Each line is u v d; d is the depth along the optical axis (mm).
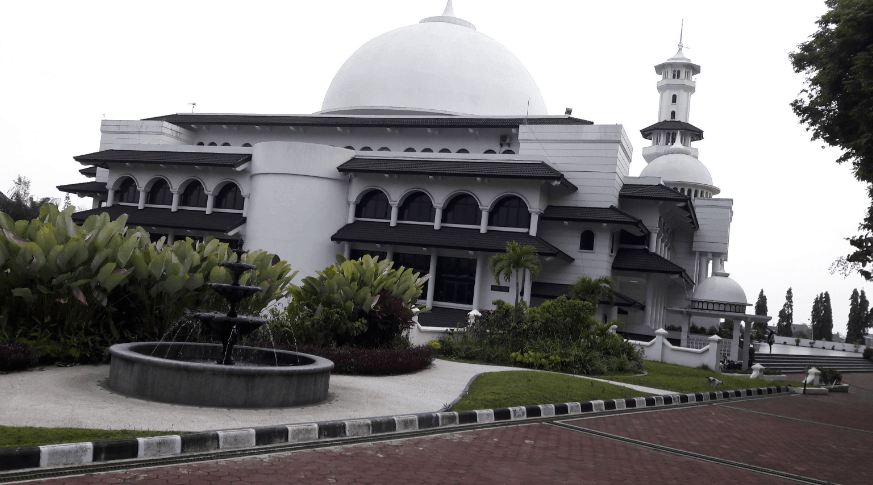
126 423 7828
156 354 11773
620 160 33281
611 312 31844
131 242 13180
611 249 32188
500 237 30891
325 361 11156
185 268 14336
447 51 40750
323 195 33312
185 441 7086
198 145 39156
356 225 33375
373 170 32219
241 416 8797
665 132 61594
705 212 43344
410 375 15289
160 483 5898
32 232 12711
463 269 32000
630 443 9945
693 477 8016
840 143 18047
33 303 12203
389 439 8680
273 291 16094
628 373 20953
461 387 13961
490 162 32406
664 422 12523
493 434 9656
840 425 15211
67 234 12977
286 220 32719
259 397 9570
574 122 35469
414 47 40875
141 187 37156
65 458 6262
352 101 40812
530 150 33812
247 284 15305
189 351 12289
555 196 33219
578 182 32906
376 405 10688
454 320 30078
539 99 43406
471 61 40750
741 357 33875
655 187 34281
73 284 12055
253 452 7312
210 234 35438
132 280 13469
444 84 39688
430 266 32094
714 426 12672
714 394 17812
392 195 33125
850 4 15414
